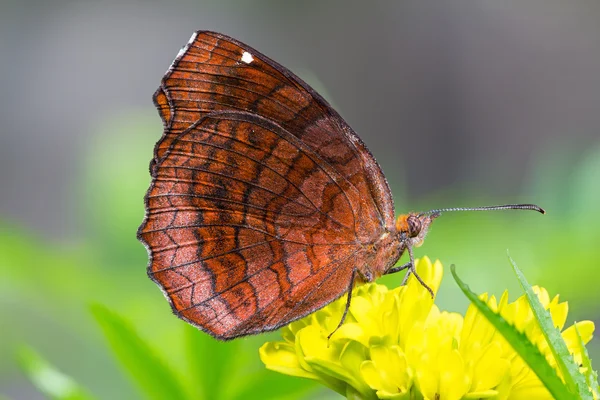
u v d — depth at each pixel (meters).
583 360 0.33
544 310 0.33
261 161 0.35
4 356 0.36
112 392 0.36
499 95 0.85
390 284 0.36
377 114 0.89
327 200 0.35
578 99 0.83
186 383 0.35
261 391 0.35
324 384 0.34
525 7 0.84
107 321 0.35
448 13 0.87
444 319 0.35
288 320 0.35
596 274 0.36
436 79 0.87
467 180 0.82
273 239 0.35
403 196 0.38
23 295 0.36
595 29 0.82
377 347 0.34
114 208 0.36
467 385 0.34
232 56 0.35
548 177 0.37
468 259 0.37
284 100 0.35
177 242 0.35
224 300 0.35
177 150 0.35
